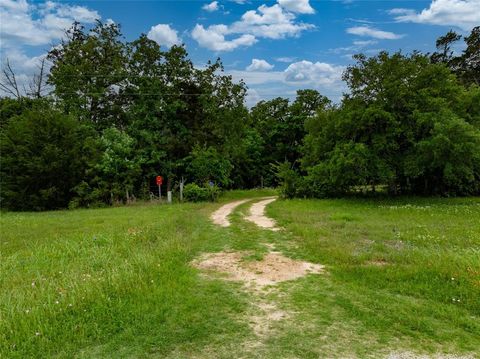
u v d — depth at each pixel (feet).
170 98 107.04
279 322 17.63
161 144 103.81
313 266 27.53
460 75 119.24
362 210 59.52
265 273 25.73
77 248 32.50
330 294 21.35
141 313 18.22
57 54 118.52
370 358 14.37
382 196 86.89
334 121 81.82
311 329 16.89
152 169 103.60
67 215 63.52
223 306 19.56
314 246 32.94
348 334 16.38
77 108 106.32
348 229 41.14
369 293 21.26
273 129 176.04
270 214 59.21
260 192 139.23
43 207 85.15
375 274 24.23
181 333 16.46
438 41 124.67
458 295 20.34
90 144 90.22
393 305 19.35
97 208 82.07
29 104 113.50
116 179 90.48
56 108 100.94
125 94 110.73
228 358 14.43
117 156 90.17
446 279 22.65
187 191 94.63
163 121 107.04
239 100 115.03
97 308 18.43
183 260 28.81
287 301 20.29
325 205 69.36
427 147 68.28
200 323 17.49
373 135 74.13
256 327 17.11
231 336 16.24
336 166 73.77
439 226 41.88
